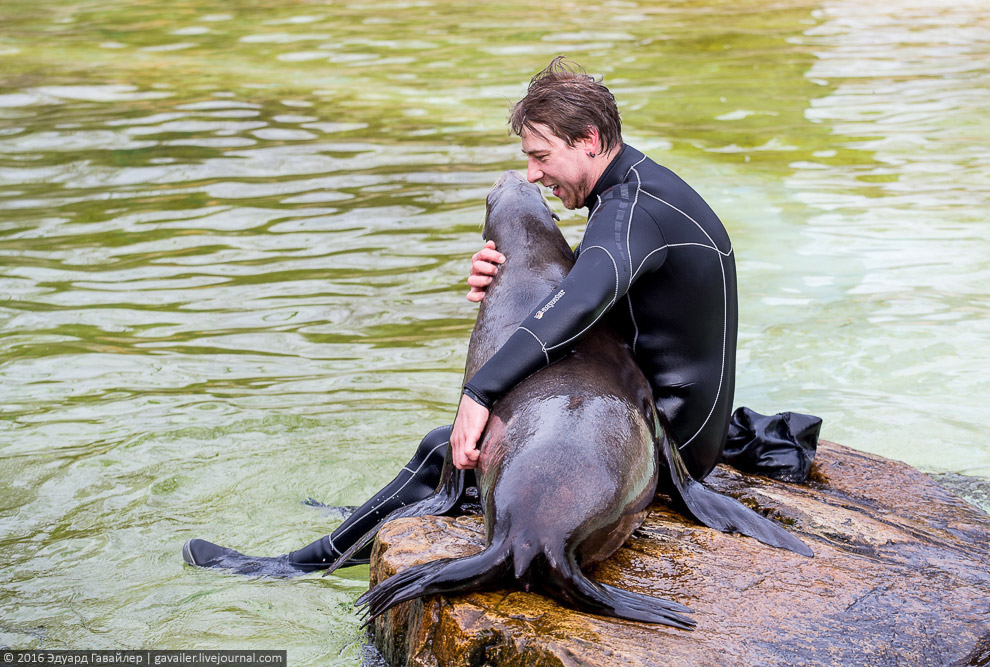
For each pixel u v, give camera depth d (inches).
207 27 2292.1
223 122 1505.9
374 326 830.5
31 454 625.0
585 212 1115.9
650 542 432.1
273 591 486.0
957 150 1339.8
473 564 374.9
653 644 357.7
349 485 588.4
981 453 613.9
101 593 483.8
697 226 447.8
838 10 2431.1
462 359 766.5
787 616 382.0
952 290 878.4
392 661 415.5
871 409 673.0
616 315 460.1
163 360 767.7
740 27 2240.4
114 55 1990.7
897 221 1069.8
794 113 1550.2
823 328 805.2
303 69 1862.7
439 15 2413.9
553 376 420.5
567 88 446.3
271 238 1043.3
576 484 383.6
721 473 526.3
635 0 2632.9
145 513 560.1
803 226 1063.0
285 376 739.4
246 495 578.2
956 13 2354.8
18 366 754.8
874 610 391.2
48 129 1470.2
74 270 960.9
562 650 351.9
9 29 2271.2
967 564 439.2
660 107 1588.3
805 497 498.9
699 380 463.8
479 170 1261.1
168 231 1066.7
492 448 408.5
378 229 1064.8
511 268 471.2
